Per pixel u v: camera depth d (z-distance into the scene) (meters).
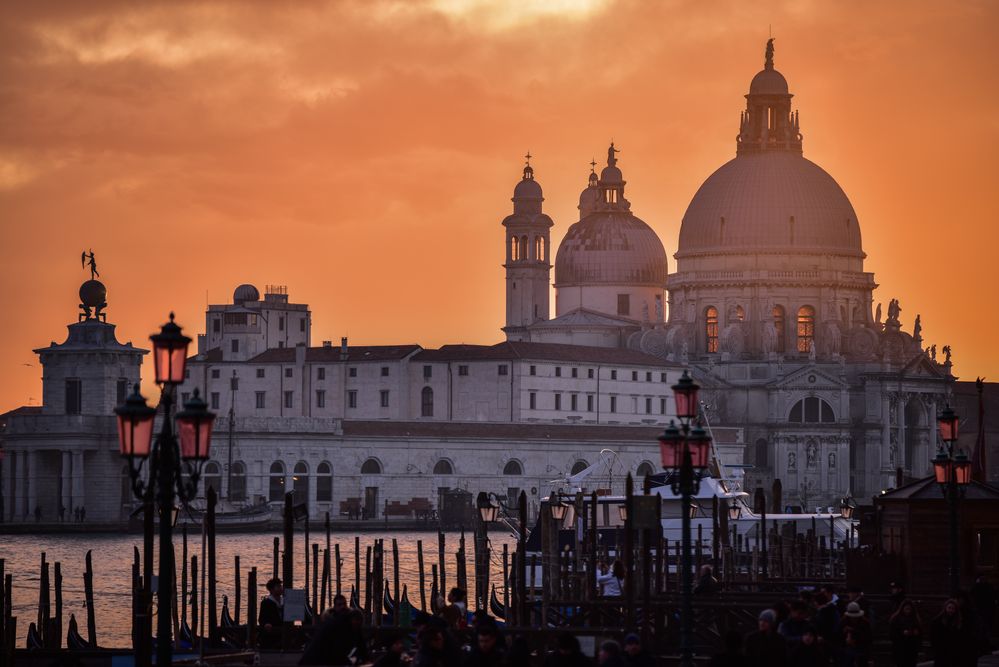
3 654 149.25
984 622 157.50
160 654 115.69
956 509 168.38
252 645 174.50
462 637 141.62
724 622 169.38
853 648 131.88
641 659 116.88
